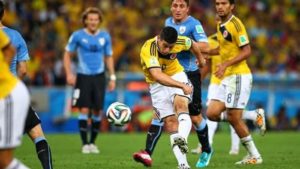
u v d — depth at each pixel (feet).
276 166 93.25
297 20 282.56
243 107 96.68
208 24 255.29
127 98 191.93
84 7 255.09
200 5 271.49
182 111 83.56
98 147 132.98
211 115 102.06
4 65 59.77
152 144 90.27
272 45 261.24
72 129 191.93
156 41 84.02
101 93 130.31
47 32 239.91
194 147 131.85
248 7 281.13
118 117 85.76
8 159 59.72
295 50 260.01
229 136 165.37
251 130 187.42
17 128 59.31
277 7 284.82
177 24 99.40
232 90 96.43
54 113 191.42
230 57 96.68
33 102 189.88
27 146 131.95
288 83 203.62
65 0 256.73
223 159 105.91
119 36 244.22
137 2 265.75
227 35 95.45
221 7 94.94
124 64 235.20
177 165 94.38
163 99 85.71
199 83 95.96
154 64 82.84
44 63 218.18
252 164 96.07
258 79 202.69
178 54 95.61
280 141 149.48
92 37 131.23
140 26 252.42
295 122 203.00
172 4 98.99
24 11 248.73
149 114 191.93
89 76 130.21
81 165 95.20
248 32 267.18
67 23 247.29
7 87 59.11
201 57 89.66
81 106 128.26
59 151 123.44
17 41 79.97
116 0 264.52
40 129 77.92
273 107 201.77
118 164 96.32
